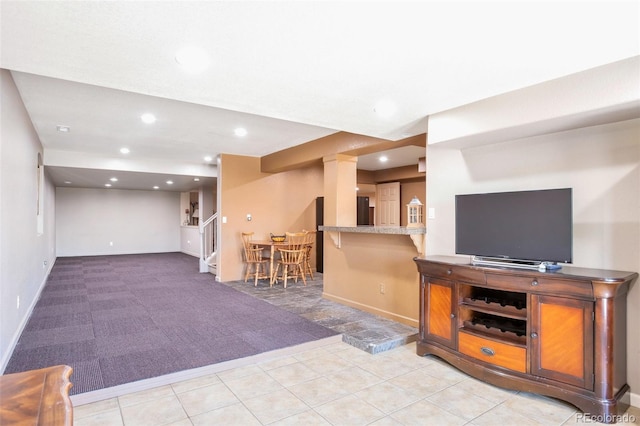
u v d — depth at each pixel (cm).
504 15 163
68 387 109
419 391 259
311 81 243
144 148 604
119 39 185
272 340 348
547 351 240
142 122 434
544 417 226
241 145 582
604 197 250
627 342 238
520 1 152
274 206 725
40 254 560
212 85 251
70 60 209
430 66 219
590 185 256
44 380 111
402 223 862
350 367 300
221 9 158
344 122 340
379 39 186
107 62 212
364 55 205
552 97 241
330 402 243
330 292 516
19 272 349
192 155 673
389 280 423
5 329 282
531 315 246
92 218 1101
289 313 444
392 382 273
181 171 754
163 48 195
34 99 350
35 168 474
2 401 97
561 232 247
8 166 285
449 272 296
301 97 275
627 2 152
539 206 258
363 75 233
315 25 172
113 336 359
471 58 208
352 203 509
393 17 165
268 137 520
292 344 337
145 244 1177
